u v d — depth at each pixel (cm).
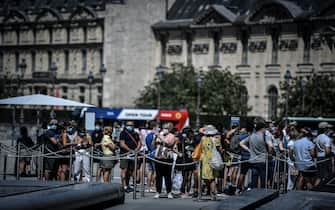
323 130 8156
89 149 8444
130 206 5409
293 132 8338
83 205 4622
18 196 4288
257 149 7350
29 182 5041
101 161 7912
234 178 7931
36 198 4225
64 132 8212
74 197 4512
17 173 8288
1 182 5028
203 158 7275
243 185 7756
